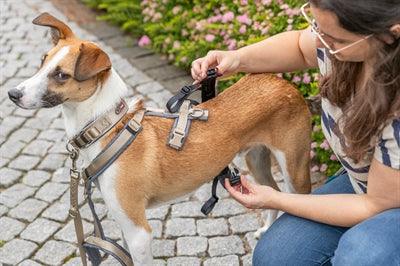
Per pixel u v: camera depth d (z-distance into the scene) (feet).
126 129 8.75
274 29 14.33
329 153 12.81
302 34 9.62
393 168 7.13
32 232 11.73
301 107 10.18
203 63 9.68
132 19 19.16
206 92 9.78
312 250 8.30
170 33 17.52
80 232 9.21
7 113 15.61
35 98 8.30
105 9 20.95
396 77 6.48
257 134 9.98
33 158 13.89
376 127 6.88
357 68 7.23
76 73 8.18
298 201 8.34
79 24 20.21
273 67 9.93
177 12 17.34
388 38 6.36
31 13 21.04
